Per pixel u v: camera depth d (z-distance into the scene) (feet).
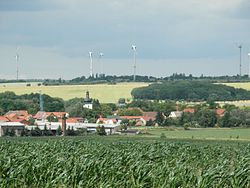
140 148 319.27
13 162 183.62
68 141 381.19
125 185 165.37
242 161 205.87
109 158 206.08
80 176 169.07
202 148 343.26
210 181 157.58
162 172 168.86
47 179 171.63
